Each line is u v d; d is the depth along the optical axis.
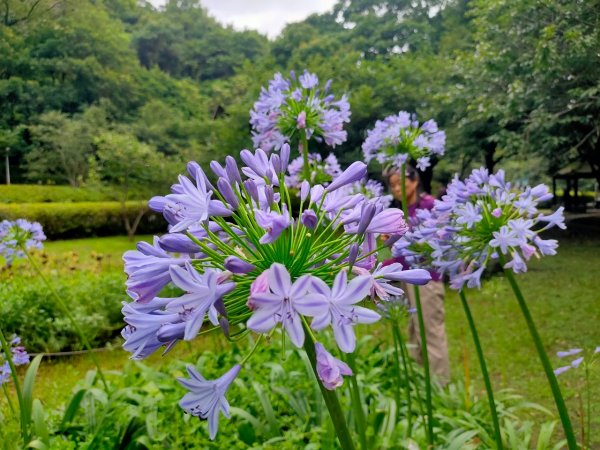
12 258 4.36
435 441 3.80
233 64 59.47
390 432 3.73
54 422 4.07
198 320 1.30
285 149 1.68
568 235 18.84
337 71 21.84
